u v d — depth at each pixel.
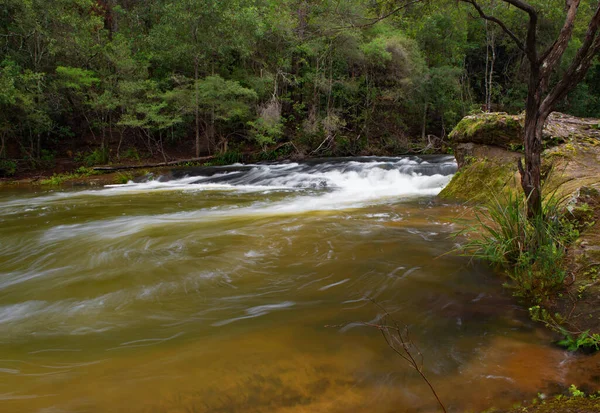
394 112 24.03
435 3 4.54
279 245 4.73
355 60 21.75
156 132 21.25
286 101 21.95
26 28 17.00
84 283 3.78
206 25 18.73
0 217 7.84
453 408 1.81
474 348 2.37
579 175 5.07
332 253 4.33
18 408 1.87
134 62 18.55
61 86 17.38
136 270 4.08
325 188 11.69
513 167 6.58
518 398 1.86
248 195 10.48
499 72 29.39
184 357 2.34
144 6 23.25
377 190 10.70
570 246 3.43
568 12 3.06
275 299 3.21
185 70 21.05
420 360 2.24
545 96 3.41
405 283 3.43
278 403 1.88
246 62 21.86
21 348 2.57
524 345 2.38
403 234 5.02
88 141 20.28
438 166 12.52
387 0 4.36
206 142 21.47
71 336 2.72
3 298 3.49
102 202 9.70
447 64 25.33
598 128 7.01
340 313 2.90
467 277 3.52
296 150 20.59
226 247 4.75
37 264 4.55
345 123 21.62
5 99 14.19
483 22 24.38
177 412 1.82
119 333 2.73
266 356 2.32
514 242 3.63
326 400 1.90
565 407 1.69
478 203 6.41
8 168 16.27
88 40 18.52
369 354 2.32
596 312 2.60
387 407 1.83
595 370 2.05
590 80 27.83
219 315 2.95
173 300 3.29
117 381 2.10
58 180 14.54
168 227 6.14
